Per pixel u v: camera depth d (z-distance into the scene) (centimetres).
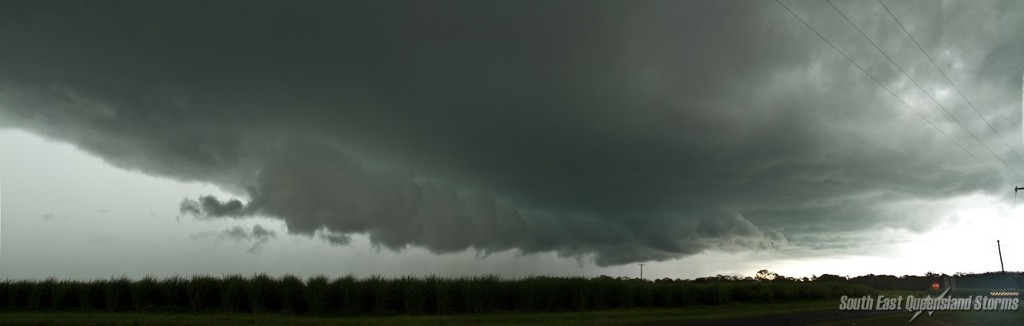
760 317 2472
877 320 2264
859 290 5253
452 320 2292
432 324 2088
